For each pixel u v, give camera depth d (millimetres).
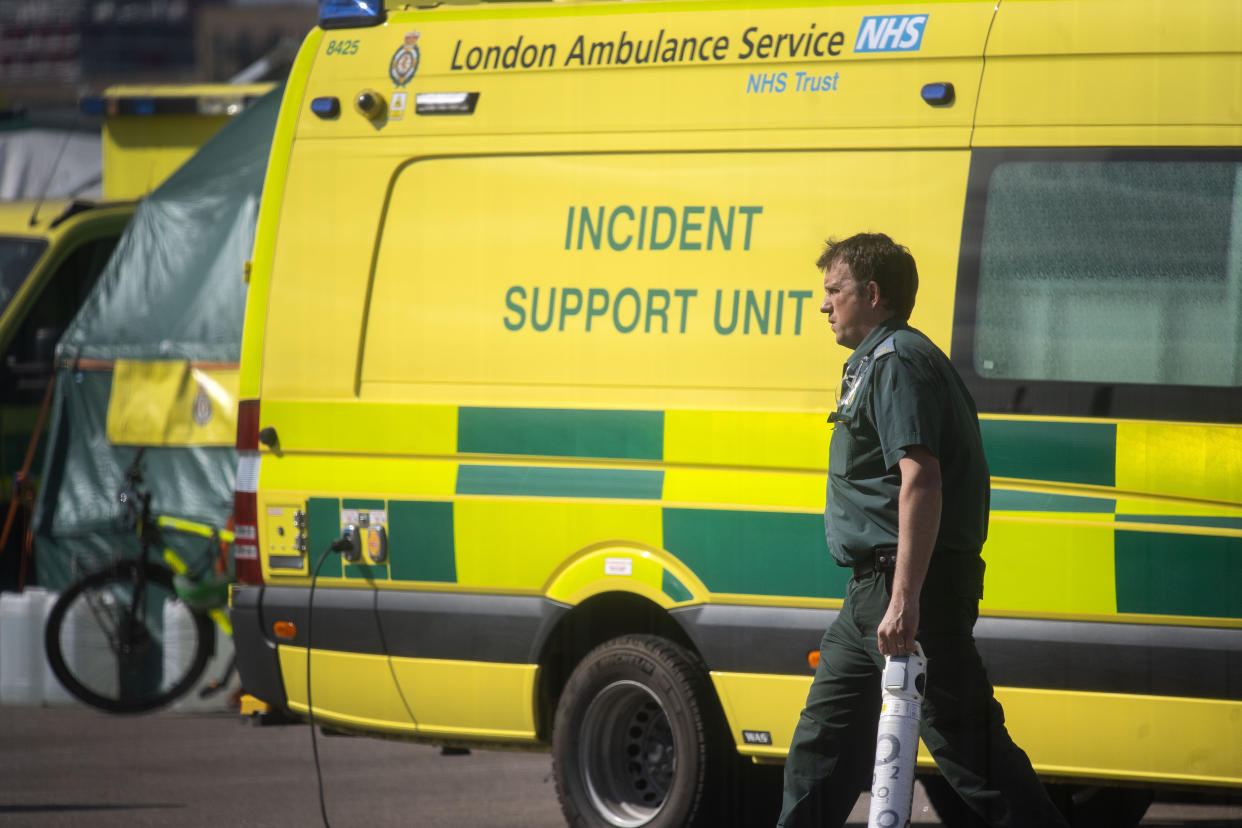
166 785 24484
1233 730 16422
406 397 19984
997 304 17594
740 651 18250
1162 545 16703
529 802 23188
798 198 18438
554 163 19562
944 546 14492
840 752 15164
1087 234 17375
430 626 19703
